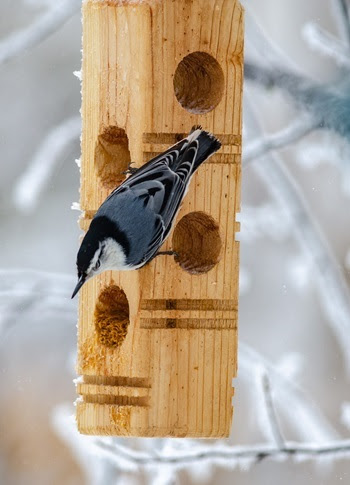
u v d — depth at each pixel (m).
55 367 16.23
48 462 15.65
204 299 9.12
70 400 16.12
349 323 12.63
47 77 16.81
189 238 9.34
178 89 9.35
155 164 8.75
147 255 8.66
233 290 9.16
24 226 16.42
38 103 16.69
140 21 8.98
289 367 12.70
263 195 14.66
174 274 9.04
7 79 16.62
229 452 10.20
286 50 14.02
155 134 9.05
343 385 14.48
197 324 9.10
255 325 15.08
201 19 9.05
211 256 9.26
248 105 12.23
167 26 9.00
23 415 16.00
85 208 9.33
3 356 16.30
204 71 9.34
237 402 13.96
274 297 15.17
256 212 13.17
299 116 11.71
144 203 8.62
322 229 14.24
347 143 11.60
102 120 9.15
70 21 16.91
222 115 9.15
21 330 15.82
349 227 14.62
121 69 9.06
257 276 15.26
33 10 15.93
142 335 8.95
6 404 16.08
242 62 9.19
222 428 9.10
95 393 9.08
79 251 8.66
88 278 8.59
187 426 9.02
